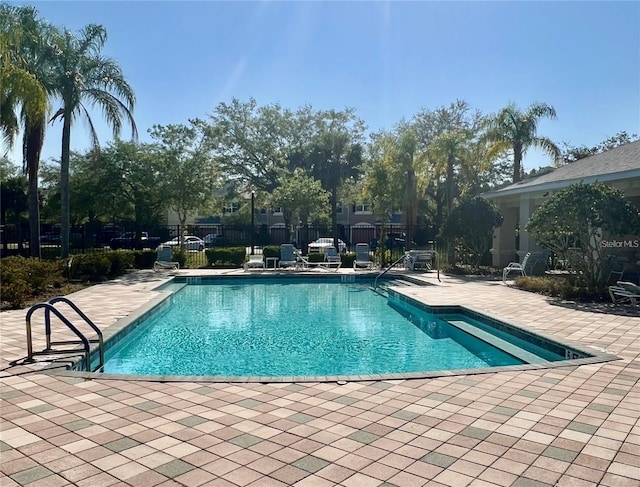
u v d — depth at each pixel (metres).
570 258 11.20
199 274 16.28
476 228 15.84
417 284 14.47
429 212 32.53
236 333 8.91
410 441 3.46
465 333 8.57
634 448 3.34
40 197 30.38
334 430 3.66
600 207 9.75
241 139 34.53
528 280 12.28
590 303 9.87
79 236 23.83
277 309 11.47
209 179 21.67
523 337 7.40
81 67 16.28
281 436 3.55
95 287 12.65
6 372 5.15
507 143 21.91
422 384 4.80
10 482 2.89
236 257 19.06
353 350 7.69
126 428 3.70
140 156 25.67
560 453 3.27
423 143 32.22
